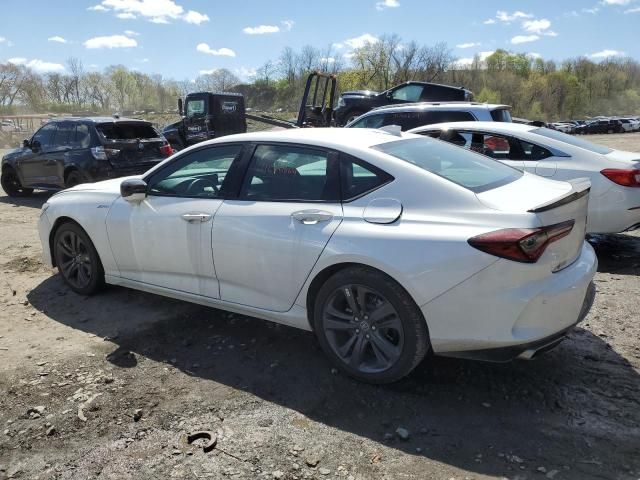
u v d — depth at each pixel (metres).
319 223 3.37
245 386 3.37
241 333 4.12
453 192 3.13
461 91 13.92
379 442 2.80
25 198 11.00
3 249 6.62
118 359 3.74
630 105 105.50
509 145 6.26
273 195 3.65
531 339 2.89
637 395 3.15
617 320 4.18
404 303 3.08
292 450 2.75
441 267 2.94
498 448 2.72
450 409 3.07
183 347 3.92
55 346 3.95
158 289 4.30
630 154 6.10
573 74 107.88
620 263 5.75
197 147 4.14
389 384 3.33
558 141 6.07
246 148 3.87
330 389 3.32
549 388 3.25
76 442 2.85
